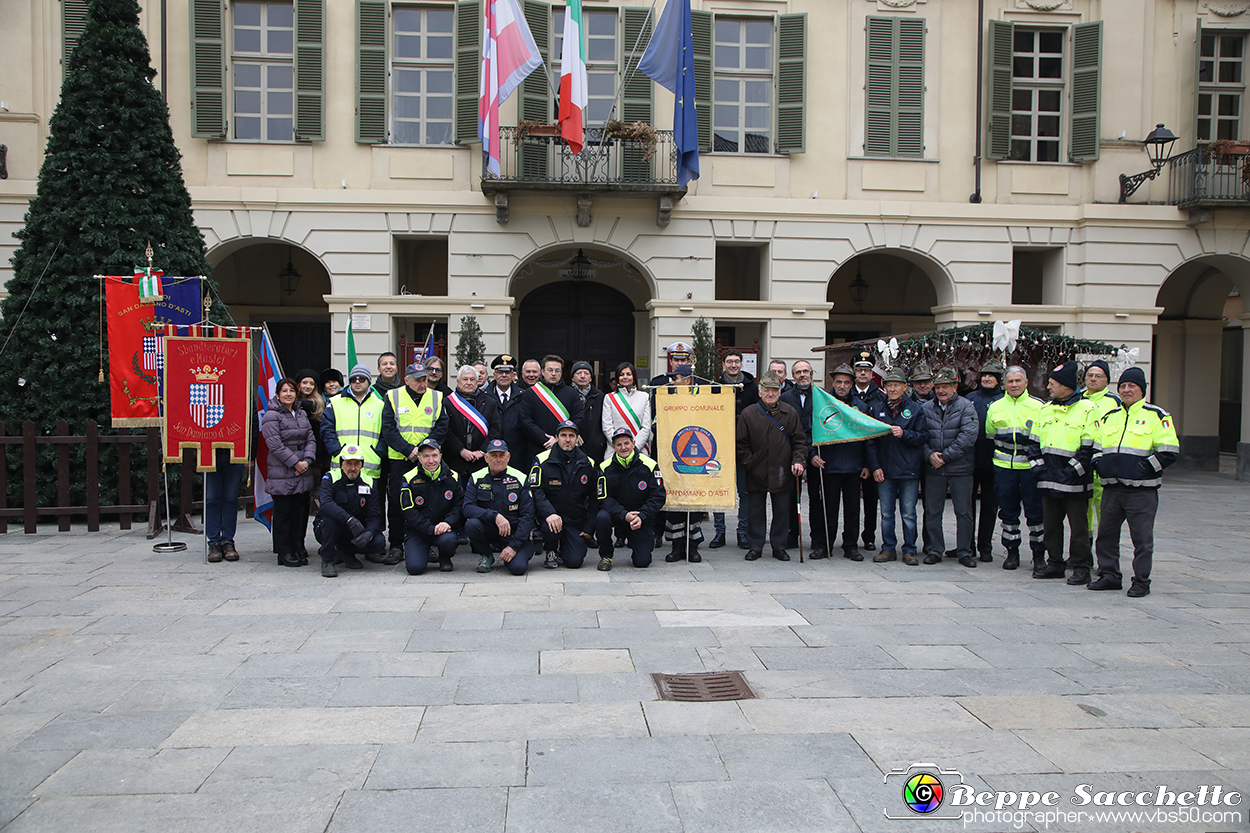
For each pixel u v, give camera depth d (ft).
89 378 31.27
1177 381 61.62
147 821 10.36
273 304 58.18
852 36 50.75
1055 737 13.00
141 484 31.86
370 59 48.14
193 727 13.14
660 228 49.73
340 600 20.89
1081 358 41.37
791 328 50.11
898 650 17.17
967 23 51.26
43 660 16.19
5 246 45.98
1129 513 22.35
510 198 48.65
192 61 46.98
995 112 50.78
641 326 59.41
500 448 24.06
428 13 49.06
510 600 20.98
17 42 46.06
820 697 14.55
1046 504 24.27
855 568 25.61
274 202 47.70
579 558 25.09
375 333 48.26
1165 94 52.11
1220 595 22.50
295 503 25.18
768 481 26.22
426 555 24.12
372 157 48.65
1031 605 21.13
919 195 51.26
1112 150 51.75
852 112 50.93
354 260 48.39
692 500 25.84
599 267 55.01
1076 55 51.34
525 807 10.73
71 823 10.30
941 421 26.43
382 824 10.30
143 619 19.03
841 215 50.34
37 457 30.91
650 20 49.21
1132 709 14.16
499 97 45.27
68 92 32.32
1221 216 51.26
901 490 26.53
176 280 31.40
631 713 13.76
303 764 11.89
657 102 50.03
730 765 11.93
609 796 11.02
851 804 10.89
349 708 13.91
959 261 51.16
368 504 24.80
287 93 48.73
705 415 25.95
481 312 48.75
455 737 12.81
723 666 16.08
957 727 13.33
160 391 29.07
